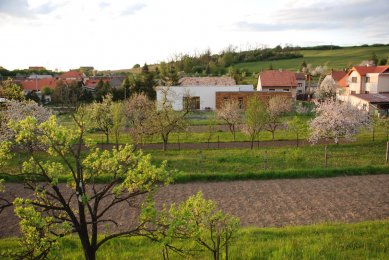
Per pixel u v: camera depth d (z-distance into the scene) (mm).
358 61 120625
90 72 152125
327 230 12422
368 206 15953
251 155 24922
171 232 7102
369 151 26266
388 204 16188
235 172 20844
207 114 49875
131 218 14617
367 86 58750
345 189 18234
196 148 28672
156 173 7508
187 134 33281
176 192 17953
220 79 66688
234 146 29312
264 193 17719
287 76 69500
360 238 11430
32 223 6672
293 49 154125
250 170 21531
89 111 30016
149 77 66562
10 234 13227
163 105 27516
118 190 7410
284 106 44875
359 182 19344
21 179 8289
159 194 17641
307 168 21312
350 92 62219
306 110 48625
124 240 11688
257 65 125438
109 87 64250
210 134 33344
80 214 7398
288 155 24719
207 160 23656
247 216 14859
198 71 117562
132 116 33375
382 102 47688
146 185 7648
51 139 7395
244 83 86125
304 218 14648
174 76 77688
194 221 7938
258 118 28031
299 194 17547
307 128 30781
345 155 24953
